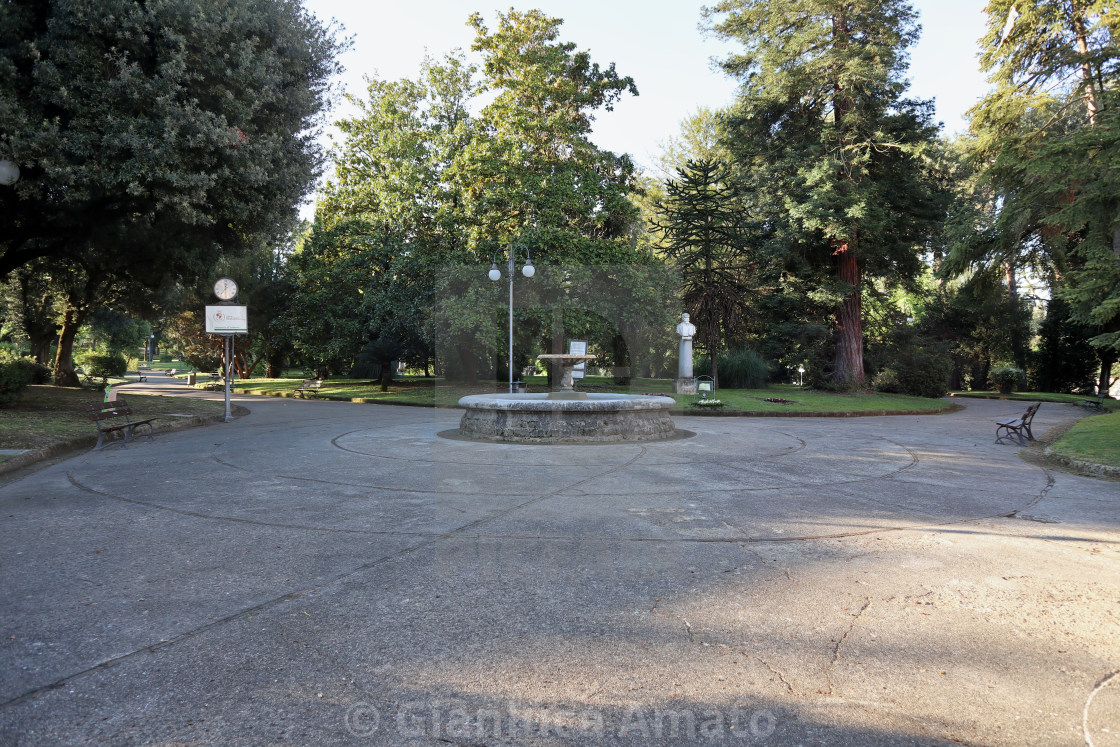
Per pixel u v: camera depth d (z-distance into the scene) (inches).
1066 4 780.6
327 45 676.7
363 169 1258.6
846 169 1092.5
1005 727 101.3
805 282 1228.5
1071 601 157.6
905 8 1126.4
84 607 150.6
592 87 1067.9
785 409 799.1
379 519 233.8
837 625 140.8
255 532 217.2
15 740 96.6
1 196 538.6
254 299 1295.5
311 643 130.0
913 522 238.4
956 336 1644.9
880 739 97.3
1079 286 562.9
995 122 808.9
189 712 104.4
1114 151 507.5
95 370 1315.2
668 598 155.1
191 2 509.0
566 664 120.3
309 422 634.2
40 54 483.2
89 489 296.5
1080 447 436.5
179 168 518.3
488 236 764.6
